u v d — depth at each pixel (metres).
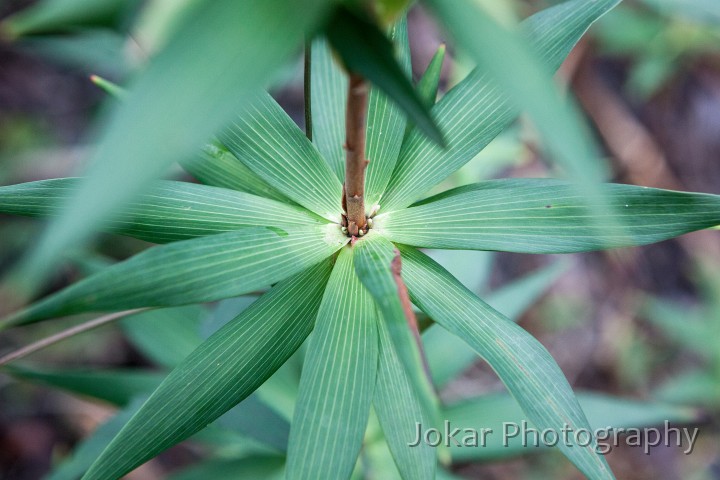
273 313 0.17
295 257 0.17
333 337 0.16
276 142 0.17
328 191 0.17
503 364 0.16
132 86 0.13
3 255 0.34
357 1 0.14
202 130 0.13
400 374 0.17
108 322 0.18
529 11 0.30
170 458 0.34
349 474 0.16
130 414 0.21
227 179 0.17
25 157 0.36
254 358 0.17
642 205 0.16
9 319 0.15
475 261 0.23
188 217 0.17
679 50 0.37
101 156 0.13
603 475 0.16
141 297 0.15
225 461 0.22
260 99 0.17
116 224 0.16
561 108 0.13
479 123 0.17
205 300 0.16
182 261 0.16
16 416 0.35
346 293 0.17
